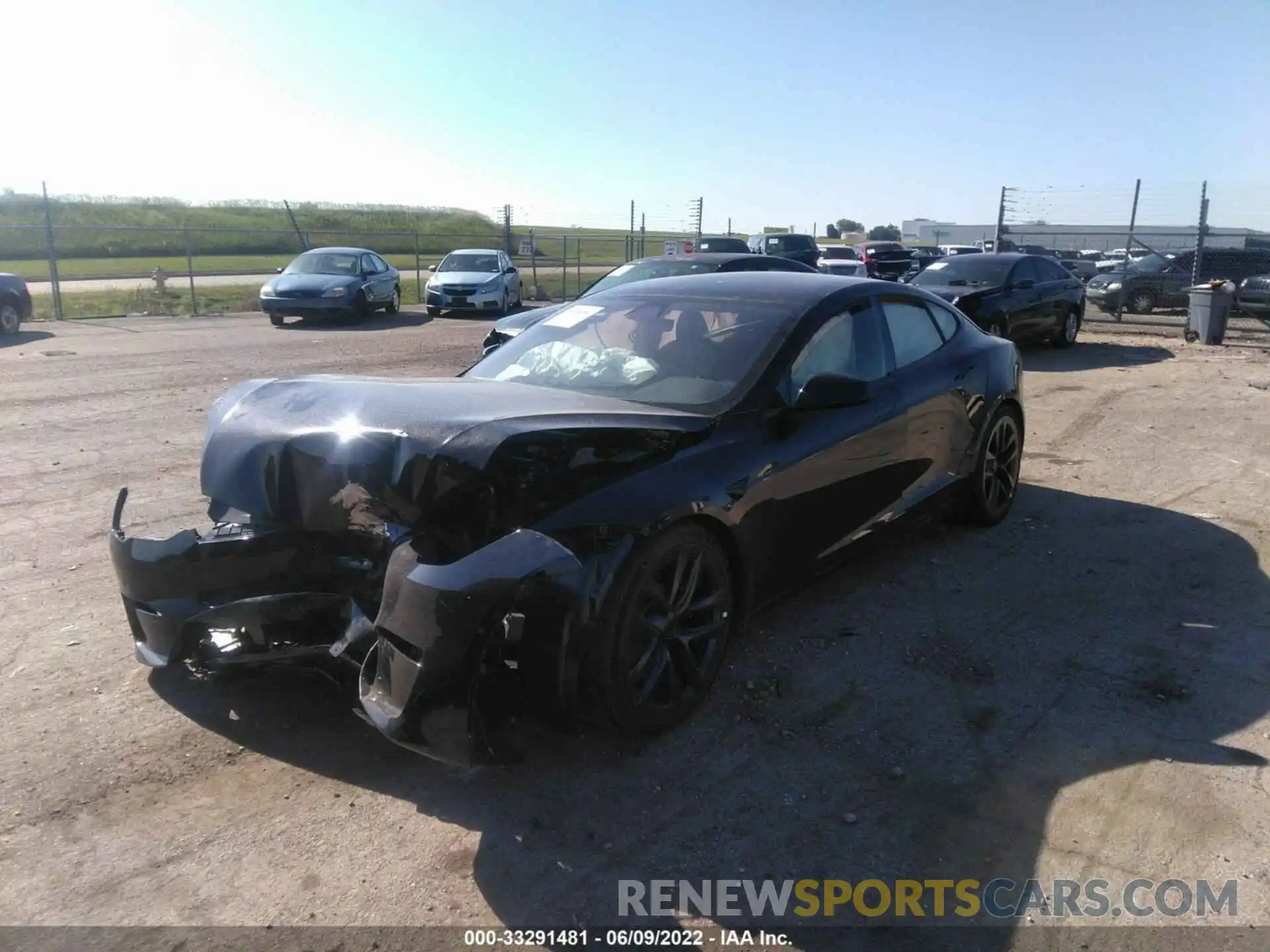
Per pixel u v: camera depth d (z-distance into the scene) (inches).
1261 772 124.3
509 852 108.6
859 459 168.2
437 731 109.7
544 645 117.3
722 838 111.5
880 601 178.9
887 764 126.4
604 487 125.9
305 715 136.7
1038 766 125.8
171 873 104.5
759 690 144.9
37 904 99.4
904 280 861.2
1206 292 586.6
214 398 382.0
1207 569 195.6
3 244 1487.5
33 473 261.9
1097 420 350.3
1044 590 184.4
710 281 190.7
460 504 121.4
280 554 134.4
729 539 140.5
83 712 136.3
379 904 100.3
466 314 843.4
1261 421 343.9
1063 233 815.7
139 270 1314.0
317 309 712.4
